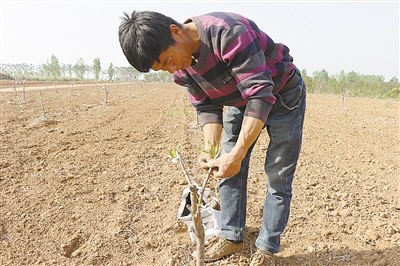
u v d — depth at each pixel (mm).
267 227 2803
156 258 3127
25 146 6441
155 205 4039
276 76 2430
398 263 3002
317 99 20672
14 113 11094
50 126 8703
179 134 7969
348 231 3508
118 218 3705
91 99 17250
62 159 5664
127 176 4926
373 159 6500
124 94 22125
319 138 8305
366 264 3000
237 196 2951
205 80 2369
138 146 6645
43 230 3545
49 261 3111
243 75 2152
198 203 2008
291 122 2582
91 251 3219
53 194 4293
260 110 2137
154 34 1936
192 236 3133
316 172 5484
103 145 6684
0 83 34781
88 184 4605
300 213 3885
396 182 5156
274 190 2736
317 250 3193
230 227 3008
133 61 2020
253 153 6512
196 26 2176
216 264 2980
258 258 2766
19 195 4266
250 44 2127
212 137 2766
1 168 5160
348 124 10789
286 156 2646
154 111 12281
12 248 3268
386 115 13289
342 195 4434
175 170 5230
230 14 2254
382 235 3453
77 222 3674
